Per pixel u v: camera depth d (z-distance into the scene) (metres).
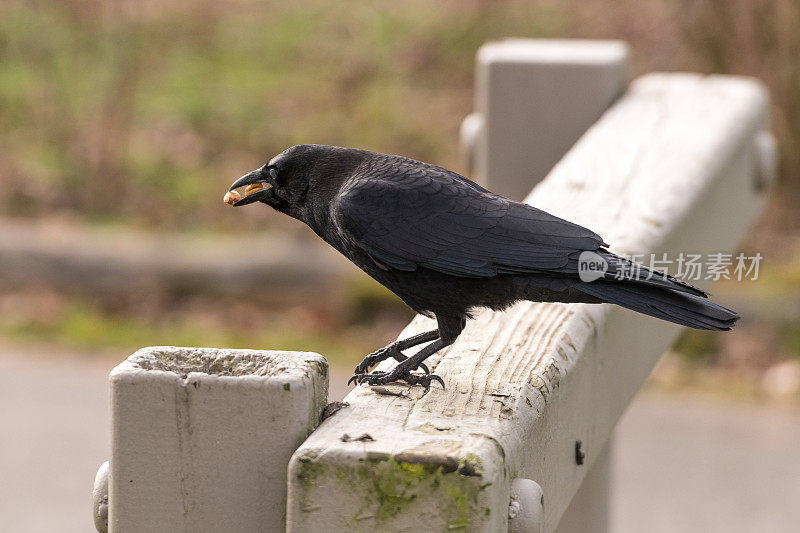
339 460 2.61
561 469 3.52
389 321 14.30
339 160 4.46
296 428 2.76
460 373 3.44
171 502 2.82
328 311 14.45
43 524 10.67
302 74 20.41
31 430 12.29
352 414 2.92
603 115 6.67
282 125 19.17
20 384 13.07
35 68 18.73
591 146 5.83
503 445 2.77
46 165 18.05
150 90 20.23
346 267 14.70
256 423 2.77
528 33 18.48
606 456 6.02
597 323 4.02
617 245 4.41
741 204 6.61
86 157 17.86
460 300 4.11
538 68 6.77
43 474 11.51
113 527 2.85
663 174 5.34
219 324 14.31
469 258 4.04
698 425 12.27
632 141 5.86
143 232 16.58
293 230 16.44
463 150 7.25
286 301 14.70
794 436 12.02
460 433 2.79
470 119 7.32
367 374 3.99
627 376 4.51
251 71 20.64
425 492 2.59
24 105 18.66
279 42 21.14
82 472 11.58
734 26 14.66
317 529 2.64
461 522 2.59
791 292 13.58
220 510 2.81
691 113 6.42
